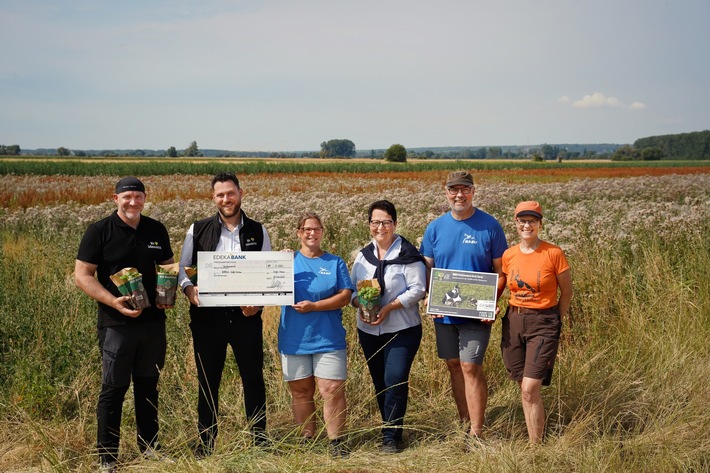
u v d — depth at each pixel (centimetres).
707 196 1864
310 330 464
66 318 611
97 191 2425
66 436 450
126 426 482
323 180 3791
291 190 2866
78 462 432
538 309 452
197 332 460
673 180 2938
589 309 650
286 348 471
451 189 476
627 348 588
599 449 418
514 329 459
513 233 906
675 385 512
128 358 429
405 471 409
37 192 2238
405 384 468
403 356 471
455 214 488
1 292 646
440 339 485
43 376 507
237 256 449
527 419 450
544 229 991
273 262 451
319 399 518
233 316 459
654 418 468
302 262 481
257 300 449
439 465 414
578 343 608
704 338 595
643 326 614
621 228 934
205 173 5231
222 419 477
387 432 461
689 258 786
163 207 1560
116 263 432
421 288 476
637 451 421
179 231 1117
